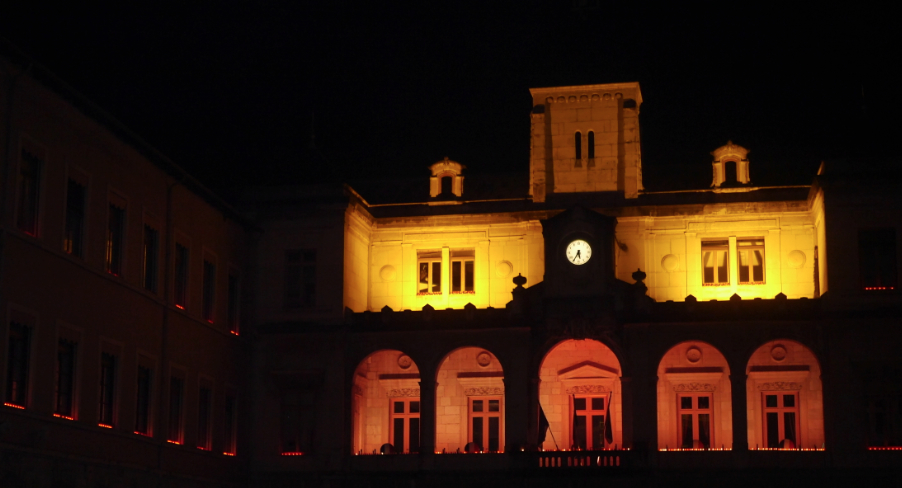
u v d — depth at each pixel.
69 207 44.53
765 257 60.19
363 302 63.00
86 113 45.25
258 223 61.28
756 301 55.84
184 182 53.56
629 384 55.81
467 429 60.34
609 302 56.91
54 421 42.09
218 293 57.31
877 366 53.41
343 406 58.34
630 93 62.62
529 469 55.47
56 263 43.00
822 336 54.53
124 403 47.38
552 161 62.69
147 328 49.75
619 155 62.12
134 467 47.66
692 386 58.31
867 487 52.53
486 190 65.06
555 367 60.47
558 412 59.91
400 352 61.72
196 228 55.12
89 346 44.97
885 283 54.25
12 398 40.09
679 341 56.00
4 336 39.56
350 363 58.97
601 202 61.62
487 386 60.56
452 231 63.56
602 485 54.59
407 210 64.00
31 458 40.28
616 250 60.00
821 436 56.62
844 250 54.69
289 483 58.06
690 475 54.12
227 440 57.56
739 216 60.66
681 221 61.16
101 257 46.31
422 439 57.56
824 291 55.28
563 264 57.84
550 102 63.16
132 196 49.09
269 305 60.34
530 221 62.41
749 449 54.38
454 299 62.91
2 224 39.81
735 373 55.19
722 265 60.69
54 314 42.66
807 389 57.25
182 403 52.69
